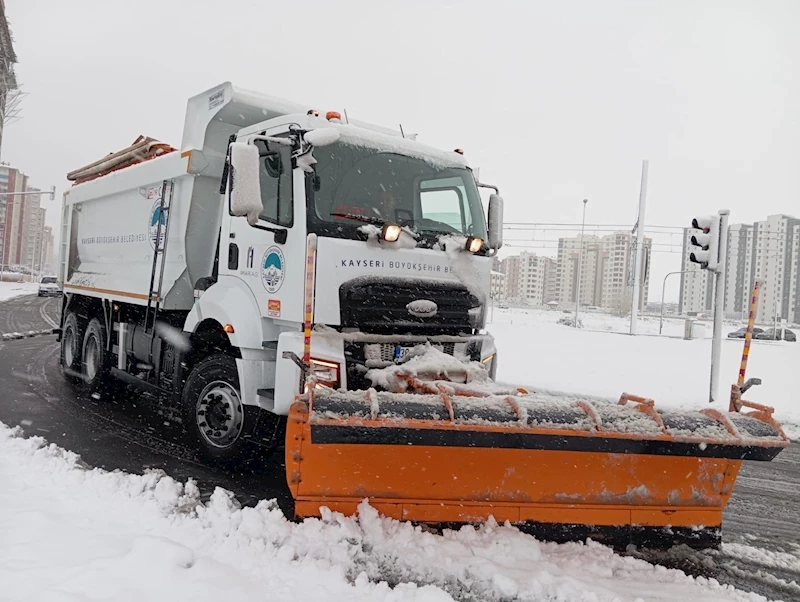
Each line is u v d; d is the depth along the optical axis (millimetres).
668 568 4109
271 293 5250
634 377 13547
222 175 6305
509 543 4035
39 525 4043
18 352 13156
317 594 3426
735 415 4133
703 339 28922
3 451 5777
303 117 5309
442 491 4191
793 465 7461
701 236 10531
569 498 4281
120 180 8180
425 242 5422
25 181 112062
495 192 6168
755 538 4922
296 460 4074
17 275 80562
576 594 3588
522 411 3789
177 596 3254
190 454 6324
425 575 3744
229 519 4281
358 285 4918
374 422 3609
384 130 6742
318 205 4973
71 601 3109
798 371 16156
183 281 6781
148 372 7422
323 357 4691
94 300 9172
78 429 7047
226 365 5750
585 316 66875
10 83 47531
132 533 4066
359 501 4156
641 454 3885
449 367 4805
